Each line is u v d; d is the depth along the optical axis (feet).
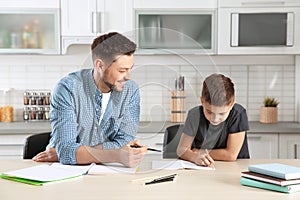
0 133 12.50
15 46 13.26
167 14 13.21
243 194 5.81
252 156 12.82
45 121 13.93
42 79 14.37
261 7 13.09
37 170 6.88
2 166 7.44
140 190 5.98
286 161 7.87
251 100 14.52
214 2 13.17
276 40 13.17
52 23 13.25
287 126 13.05
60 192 5.90
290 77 14.47
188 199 5.60
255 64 14.42
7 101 14.35
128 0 13.19
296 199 5.60
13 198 5.65
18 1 13.11
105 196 5.72
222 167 7.32
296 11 13.08
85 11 13.21
